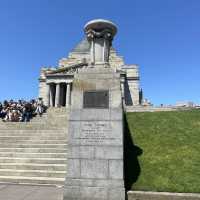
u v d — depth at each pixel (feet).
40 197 32.83
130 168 36.81
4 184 40.96
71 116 32.99
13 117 83.92
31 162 48.21
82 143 32.09
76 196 30.63
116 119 32.32
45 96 250.16
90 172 31.24
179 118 61.93
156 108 97.76
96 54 36.83
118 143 31.71
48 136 58.95
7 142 57.67
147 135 50.49
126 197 30.60
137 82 247.09
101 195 30.45
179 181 33.04
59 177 43.60
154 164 37.83
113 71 34.32
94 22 36.88
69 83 239.91
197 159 39.45
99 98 33.19
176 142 46.52
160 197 29.99
